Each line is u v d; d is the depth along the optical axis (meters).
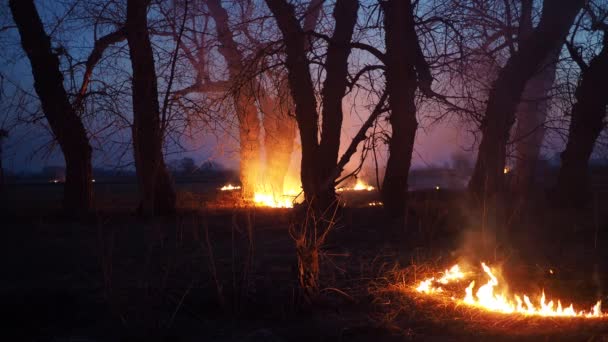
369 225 13.03
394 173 14.02
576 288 7.47
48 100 14.34
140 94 8.17
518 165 16.77
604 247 10.39
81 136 15.12
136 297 6.72
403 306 6.60
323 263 8.96
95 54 10.91
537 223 13.24
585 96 14.94
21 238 11.59
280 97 12.48
